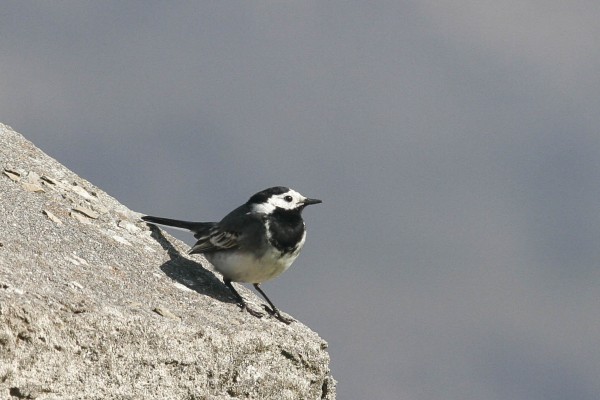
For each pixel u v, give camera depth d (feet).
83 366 35.06
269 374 41.68
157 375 37.32
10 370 32.86
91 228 48.16
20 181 49.11
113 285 41.60
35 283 36.47
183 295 45.09
